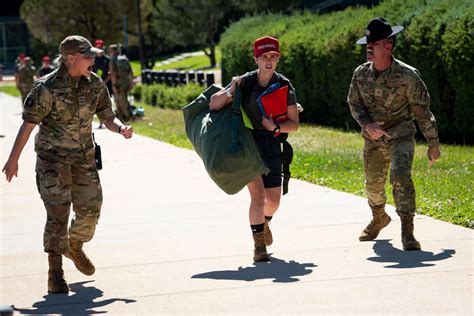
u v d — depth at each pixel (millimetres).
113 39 132875
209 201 24797
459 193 23453
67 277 16750
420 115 17453
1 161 36281
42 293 15625
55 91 15055
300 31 53531
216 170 16500
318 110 51969
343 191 25594
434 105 39250
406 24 40812
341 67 47344
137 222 22141
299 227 20422
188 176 30031
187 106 17547
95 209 15844
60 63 15234
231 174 16531
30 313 14344
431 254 16969
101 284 16078
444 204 21734
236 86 16734
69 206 15523
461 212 20641
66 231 15469
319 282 15336
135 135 46562
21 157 37562
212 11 140125
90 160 15750
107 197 26297
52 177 15289
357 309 13602
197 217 22453
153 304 14539
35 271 17359
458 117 37688
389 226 20047
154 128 50188
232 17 147000
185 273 16562
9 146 42500
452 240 18125
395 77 17281
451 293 14211
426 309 13414
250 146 16562
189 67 148375
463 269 15672
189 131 17609
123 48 134250
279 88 16500
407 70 17312
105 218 22891
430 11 39188
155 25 142375
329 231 19828
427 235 18688
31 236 21016
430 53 38781
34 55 174625
